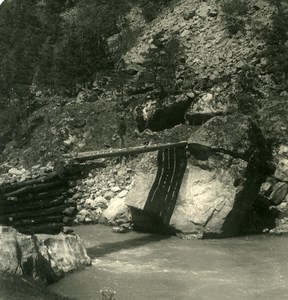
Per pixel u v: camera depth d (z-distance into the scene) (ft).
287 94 130.72
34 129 157.69
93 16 192.75
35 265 58.75
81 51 168.55
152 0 192.34
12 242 57.36
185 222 92.12
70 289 58.75
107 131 141.49
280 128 118.62
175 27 170.09
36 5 228.43
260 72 139.44
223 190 92.94
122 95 149.18
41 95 177.47
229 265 69.92
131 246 84.02
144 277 63.82
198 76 145.48
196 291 57.82
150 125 133.49
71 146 141.79
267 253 77.36
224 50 151.94
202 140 96.12
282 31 148.66
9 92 179.32
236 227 94.02
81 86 169.27
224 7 166.81
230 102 125.49
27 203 96.84
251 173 97.19
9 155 152.66
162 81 139.33
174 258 74.64
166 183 97.81
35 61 192.75
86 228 101.96
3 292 45.06
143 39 174.19
